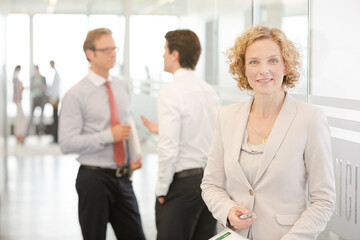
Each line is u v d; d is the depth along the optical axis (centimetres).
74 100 350
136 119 649
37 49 1072
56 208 620
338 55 241
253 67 193
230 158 202
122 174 358
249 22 345
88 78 359
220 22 412
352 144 235
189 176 309
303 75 270
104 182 349
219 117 214
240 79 210
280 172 190
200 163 312
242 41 198
